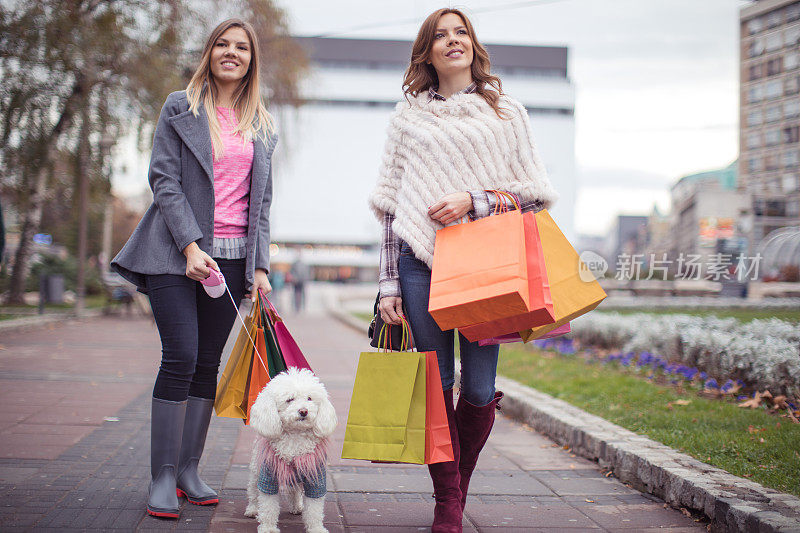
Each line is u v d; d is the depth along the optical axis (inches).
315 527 100.5
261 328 113.7
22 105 555.2
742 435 154.9
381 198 108.6
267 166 120.8
